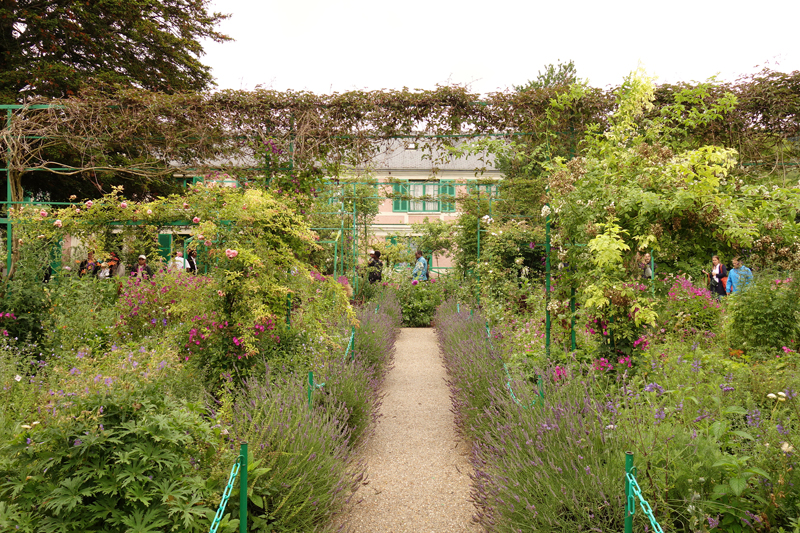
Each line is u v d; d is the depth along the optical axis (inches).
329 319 228.1
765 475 77.9
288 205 210.2
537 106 214.5
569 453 93.6
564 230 160.6
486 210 458.3
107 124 234.2
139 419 80.7
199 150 229.9
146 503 72.0
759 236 147.6
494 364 165.6
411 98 221.3
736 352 181.3
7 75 401.4
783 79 202.7
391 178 528.7
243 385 154.0
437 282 473.7
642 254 155.2
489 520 98.6
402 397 209.2
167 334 179.8
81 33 425.7
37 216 217.6
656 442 87.8
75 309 211.6
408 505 118.4
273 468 100.8
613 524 83.7
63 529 70.4
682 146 174.6
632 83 166.1
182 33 542.9
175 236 236.5
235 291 169.5
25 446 74.6
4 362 162.1
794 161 204.5
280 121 225.1
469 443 156.1
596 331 157.3
